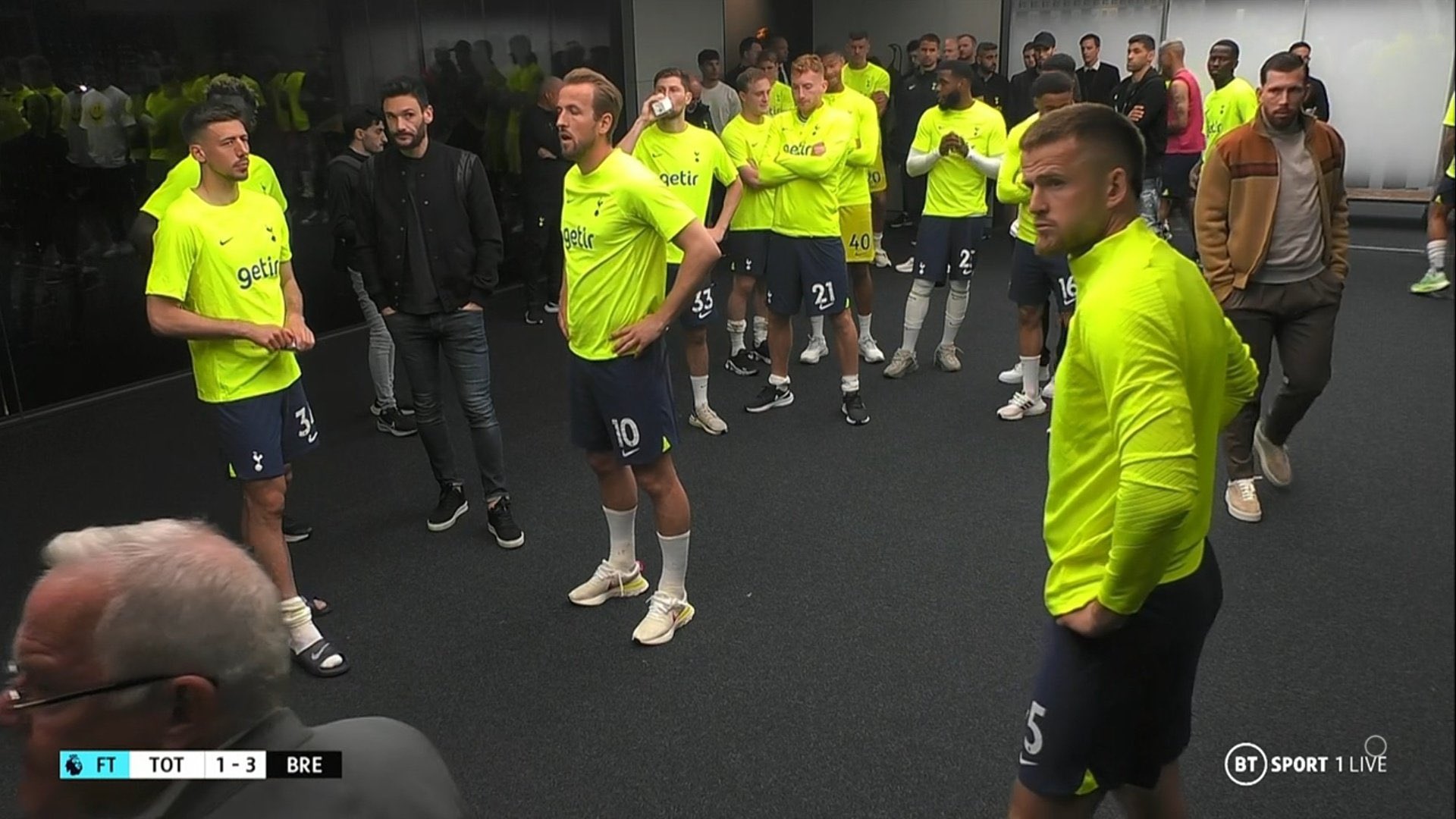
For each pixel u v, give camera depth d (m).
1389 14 9.02
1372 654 2.84
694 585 3.41
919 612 3.19
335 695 2.85
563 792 2.43
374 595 3.40
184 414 5.38
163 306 2.74
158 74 5.66
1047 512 1.72
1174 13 9.61
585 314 2.83
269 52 6.18
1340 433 4.48
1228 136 3.47
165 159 5.77
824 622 3.15
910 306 5.44
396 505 4.13
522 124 7.40
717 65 8.39
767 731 2.63
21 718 0.98
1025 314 4.71
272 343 2.79
